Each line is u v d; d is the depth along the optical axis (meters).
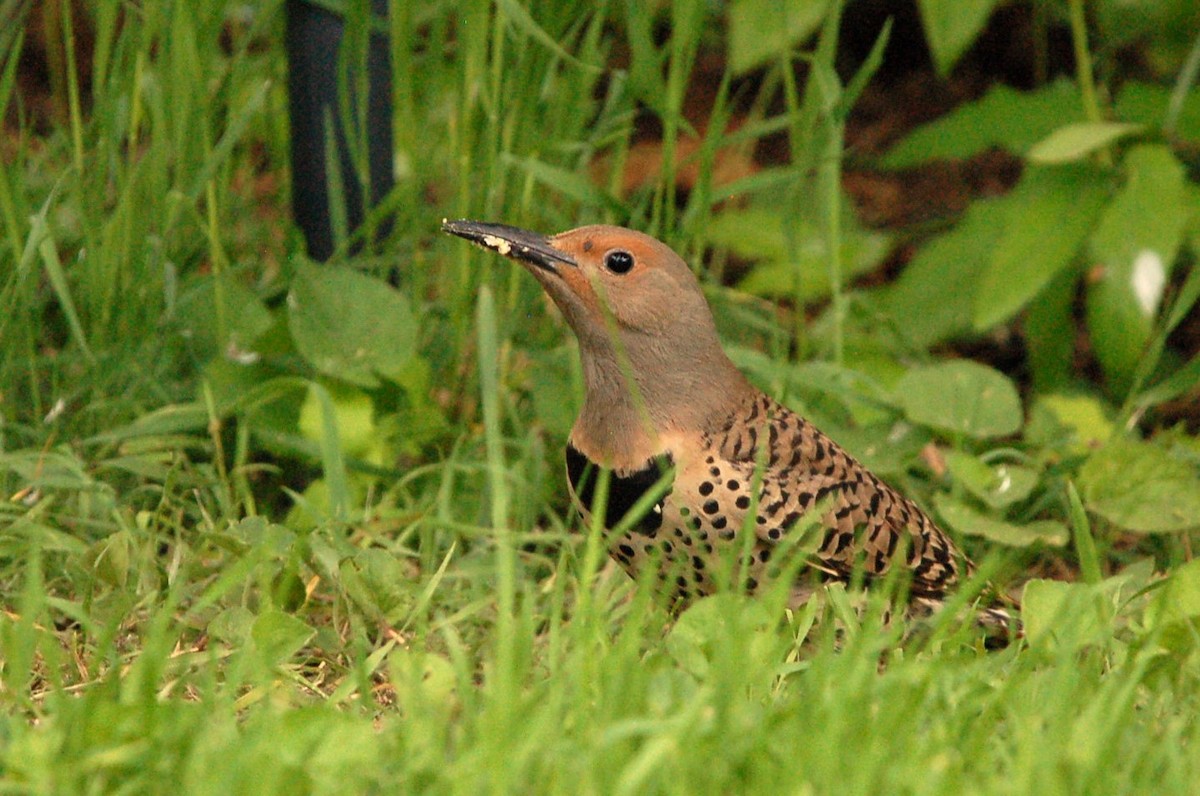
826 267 13.40
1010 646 8.17
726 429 8.83
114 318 10.59
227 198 11.32
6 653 7.71
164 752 6.16
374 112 11.25
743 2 13.02
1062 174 12.38
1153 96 12.96
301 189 11.31
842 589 8.24
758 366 10.52
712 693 6.73
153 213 10.73
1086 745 6.47
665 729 6.16
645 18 10.53
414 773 6.21
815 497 8.80
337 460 9.58
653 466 8.69
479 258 10.85
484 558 9.77
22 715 7.21
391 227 11.61
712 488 8.61
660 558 8.30
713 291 11.85
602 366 8.84
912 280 13.14
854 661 6.95
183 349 11.23
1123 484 10.27
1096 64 15.01
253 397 10.43
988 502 10.15
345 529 9.64
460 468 9.90
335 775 6.22
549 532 10.52
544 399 10.74
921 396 10.85
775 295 12.57
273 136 12.11
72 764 6.02
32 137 14.12
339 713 6.64
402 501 10.59
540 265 8.92
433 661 7.16
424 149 12.32
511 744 6.21
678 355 8.80
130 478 10.30
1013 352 14.65
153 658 6.55
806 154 11.10
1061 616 7.50
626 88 11.19
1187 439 11.38
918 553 9.19
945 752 6.38
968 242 13.16
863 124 16.69
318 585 9.06
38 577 7.34
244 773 5.97
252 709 7.50
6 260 10.64
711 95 16.97
